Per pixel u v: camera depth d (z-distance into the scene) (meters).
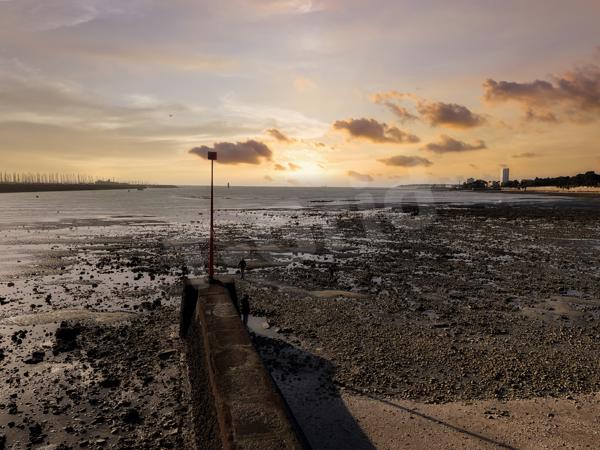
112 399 10.40
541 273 26.61
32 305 18.86
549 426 9.13
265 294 20.61
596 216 72.62
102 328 15.49
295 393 10.53
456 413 9.67
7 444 8.55
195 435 8.73
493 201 137.12
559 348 13.78
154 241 41.88
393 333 15.04
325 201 148.62
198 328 11.48
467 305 19.09
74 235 47.25
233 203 133.75
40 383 11.24
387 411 9.74
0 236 46.28
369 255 33.56
